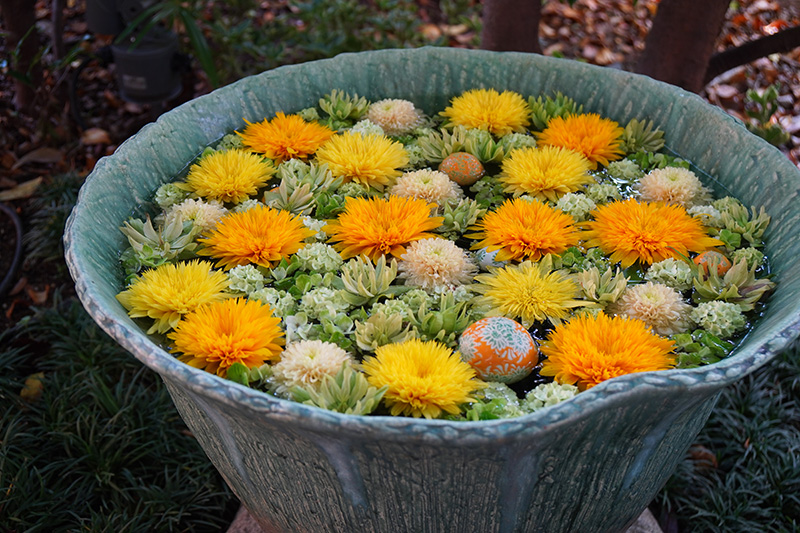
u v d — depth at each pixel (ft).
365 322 3.79
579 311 3.89
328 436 3.31
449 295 3.88
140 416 5.13
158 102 6.77
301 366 3.61
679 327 3.85
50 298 6.01
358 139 4.47
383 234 4.05
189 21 6.11
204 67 6.13
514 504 3.58
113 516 4.77
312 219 4.23
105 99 7.61
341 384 3.53
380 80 4.95
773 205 4.19
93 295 3.58
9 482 4.80
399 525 3.66
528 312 3.86
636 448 3.63
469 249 4.17
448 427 3.19
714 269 3.99
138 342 3.42
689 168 4.54
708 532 4.93
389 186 4.45
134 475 5.05
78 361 5.50
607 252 4.13
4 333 5.57
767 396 5.41
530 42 5.70
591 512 3.79
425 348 3.63
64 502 4.85
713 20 5.32
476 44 8.23
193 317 3.76
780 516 4.87
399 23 8.11
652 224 4.11
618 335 3.68
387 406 3.56
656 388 3.30
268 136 4.56
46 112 6.92
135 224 4.15
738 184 4.36
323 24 7.76
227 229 4.09
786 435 5.13
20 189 6.44
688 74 5.47
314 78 4.86
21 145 7.03
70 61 6.39
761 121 6.89
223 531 4.97
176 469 5.04
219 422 3.66
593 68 4.81
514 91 4.95
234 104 4.69
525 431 3.21
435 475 3.43
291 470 3.63
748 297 3.91
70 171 6.48
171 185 4.36
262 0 8.84
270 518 4.02
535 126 4.83
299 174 4.43
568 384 3.57
